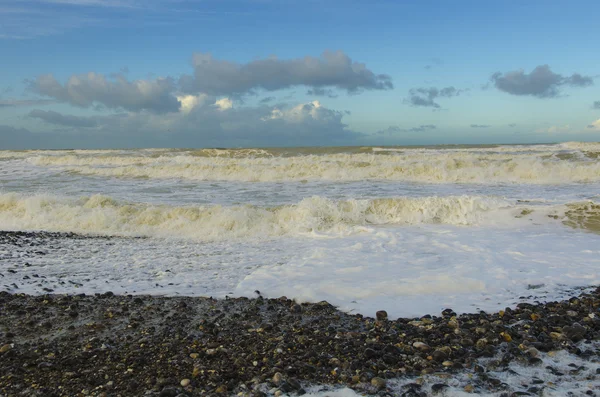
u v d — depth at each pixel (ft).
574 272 25.29
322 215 41.16
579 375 13.92
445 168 64.03
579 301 20.61
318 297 22.29
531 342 16.25
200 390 13.44
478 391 13.07
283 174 67.31
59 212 44.14
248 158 87.10
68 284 24.97
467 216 40.19
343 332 17.90
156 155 106.32
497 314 19.42
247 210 41.73
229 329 18.54
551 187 54.34
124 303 21.76
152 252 32.78
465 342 16.43
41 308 20.89
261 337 17.58
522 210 40.22
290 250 32.73
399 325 18.45
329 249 32.09
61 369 14.85
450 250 30.94
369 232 37.06
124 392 13.33
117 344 16.98
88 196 48.98
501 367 14.61
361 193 52.37
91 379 14.15
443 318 19.17
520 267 26.48
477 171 62.90
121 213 43.14
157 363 15.29
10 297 22.47
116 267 28.71
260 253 32.07
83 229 40.98
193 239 37.24
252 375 14.33
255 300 22.15
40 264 29.35
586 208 39.50
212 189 58.23
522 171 62.13
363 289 22.97
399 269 26.53
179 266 28.89
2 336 17.70
